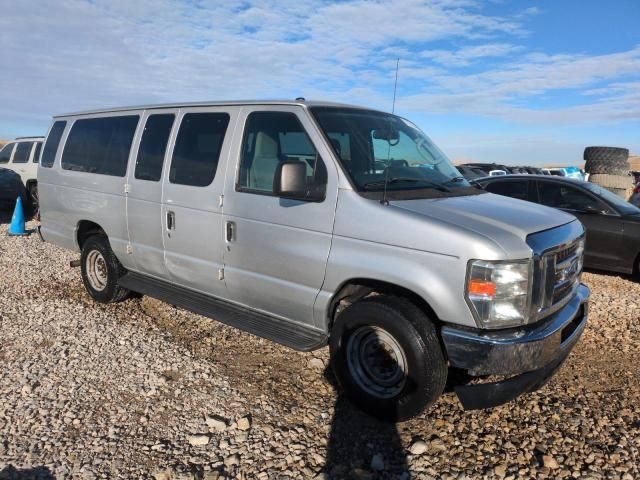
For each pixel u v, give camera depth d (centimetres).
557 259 360
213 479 311
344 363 383
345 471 322
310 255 393
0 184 1402
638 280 827
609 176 1546
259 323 439
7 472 312
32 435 350
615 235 827
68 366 451
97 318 568
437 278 338
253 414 381
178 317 579
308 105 417
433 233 340
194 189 471
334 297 389
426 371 344
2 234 1112
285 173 368
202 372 444
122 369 447
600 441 360
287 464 326
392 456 339
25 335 519
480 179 992
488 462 334
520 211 391
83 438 348
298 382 434
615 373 474
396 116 502
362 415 386
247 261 437
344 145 404
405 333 346
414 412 355
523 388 343
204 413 381
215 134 467
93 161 593
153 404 392
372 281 375
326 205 386
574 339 381
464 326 335
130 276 576
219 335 529
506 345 325
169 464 323
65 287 693
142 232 531
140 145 534
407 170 430
